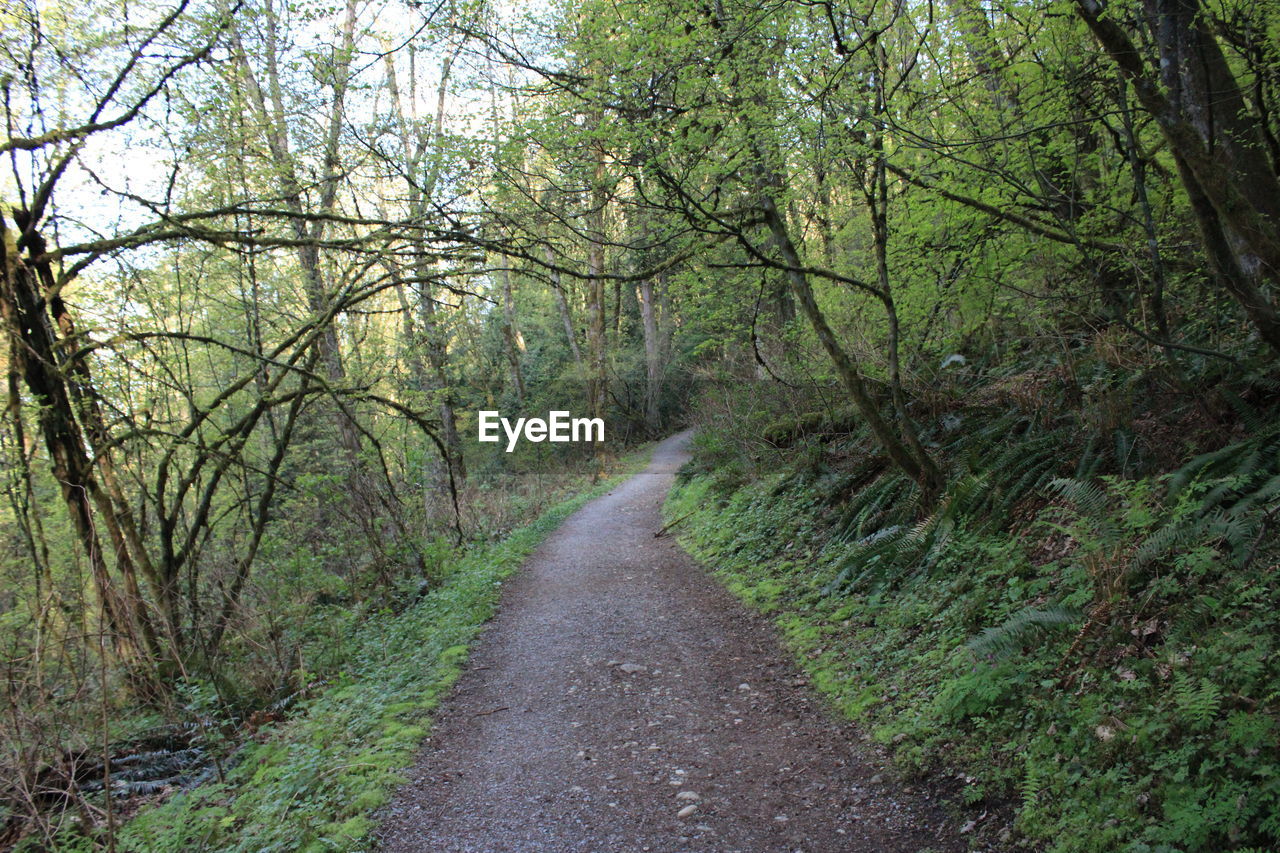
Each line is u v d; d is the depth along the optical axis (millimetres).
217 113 8680
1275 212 6043
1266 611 3834
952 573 6570
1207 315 7512
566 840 4383
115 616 7168
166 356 9641
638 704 6383
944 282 9969
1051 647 4695
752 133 7270
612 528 16062
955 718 4695
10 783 5367
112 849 4840
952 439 9125
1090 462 6445
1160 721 3621
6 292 7785
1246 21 6051
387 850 4422
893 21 6508
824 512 10094
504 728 6188
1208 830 3029
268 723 7359
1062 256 8891
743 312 13891
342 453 12680
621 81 7316
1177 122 5008
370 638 9438
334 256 11727
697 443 18453
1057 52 7234
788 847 4043
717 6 6906
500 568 12297
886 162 7934
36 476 8484
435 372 16953
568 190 8102
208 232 8172
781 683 6316
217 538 10352
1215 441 5742
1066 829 3463
